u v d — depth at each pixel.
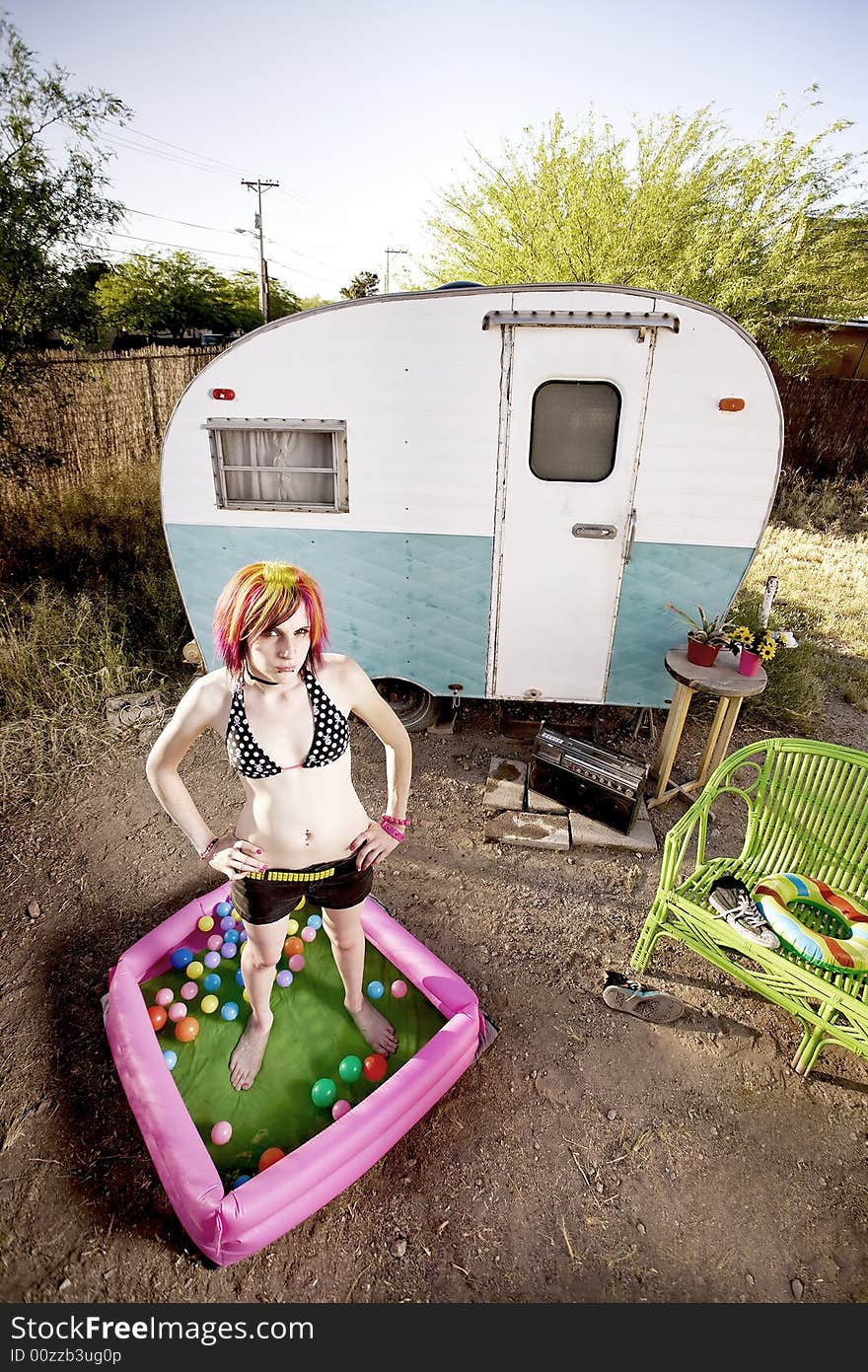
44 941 3.09
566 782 3.96
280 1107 2.40
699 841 2.92
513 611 4.18
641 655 4.24
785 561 8.13
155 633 5.62
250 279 35.38
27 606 5.47
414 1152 2.36
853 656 6.28
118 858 3.60
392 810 2.26
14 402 6.65
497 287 3.47
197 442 3.94
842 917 2.57
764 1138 2.45
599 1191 2.28
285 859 2.03
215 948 2.96
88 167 5.76
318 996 2.79
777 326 10.10
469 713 5.05
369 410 3.77
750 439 3.64
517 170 10.70
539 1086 2.58
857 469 11.41
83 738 4.48
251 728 1.85
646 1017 2.83
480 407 3.71
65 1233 2.12
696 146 9.88
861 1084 2.64
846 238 9.69
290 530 4.11
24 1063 2.57
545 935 3.24
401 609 4.27
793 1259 2.13
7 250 5.60
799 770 2.89
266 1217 1.98
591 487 3.83
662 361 3.52
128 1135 2.37
